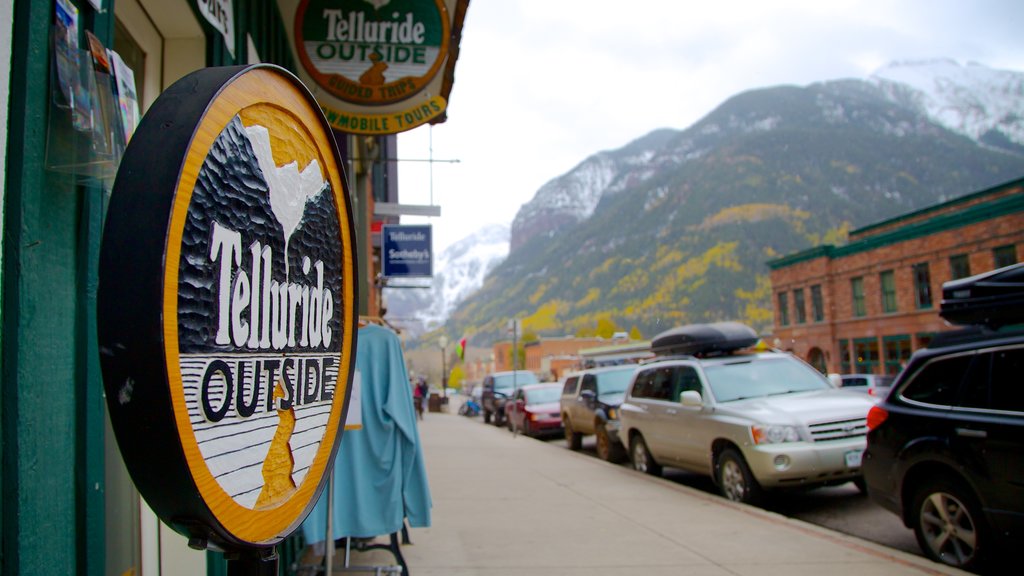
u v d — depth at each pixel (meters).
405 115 5.53
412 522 5.13
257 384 1.41
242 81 1.35
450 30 5.54
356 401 4.86
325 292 1.76
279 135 1.52
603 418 13.73
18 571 1.69
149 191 1.13
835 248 43.09
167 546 3.52
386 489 4.97
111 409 1.10
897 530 7.25
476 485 9.99
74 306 2.04
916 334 37.25
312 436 1.68
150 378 1.09
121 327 1.09
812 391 9.13
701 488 10.34
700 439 9.07
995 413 5.34
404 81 5.52
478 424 27.69
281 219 1.52
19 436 1.71
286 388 1.54
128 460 1.14
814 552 6.01
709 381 9.36
